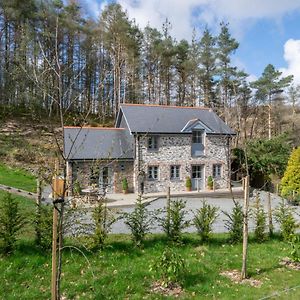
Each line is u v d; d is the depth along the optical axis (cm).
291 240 985
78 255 852
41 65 742
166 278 727
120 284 715
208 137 2753
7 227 838
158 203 2111
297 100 5328
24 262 794
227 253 966
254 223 1367
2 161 2528
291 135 4216
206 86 4178
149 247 971
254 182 3036
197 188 2711
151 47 4300
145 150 2534
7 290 672
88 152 2252
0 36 3294
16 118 3164
